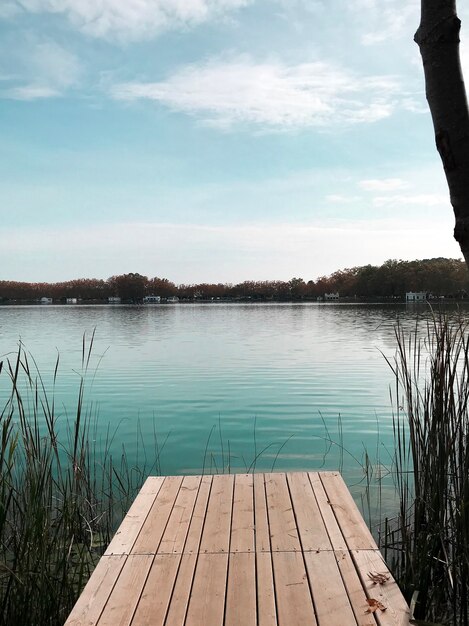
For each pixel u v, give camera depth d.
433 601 2.75
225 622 2.00
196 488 3.45
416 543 2.78
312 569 2.37
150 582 2.29
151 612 2.07
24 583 2.34
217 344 17.89
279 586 2.24
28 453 2.52
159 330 25.31
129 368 12.26
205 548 2.60
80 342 18.94
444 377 2.86
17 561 2.38
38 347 17.22
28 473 2.58
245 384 9.98
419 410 3.14
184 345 17.66
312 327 26.17
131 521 2.93
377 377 10.49
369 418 7.24
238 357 14.12
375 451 5.74
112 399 8.79
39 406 8.28
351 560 2.44
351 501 3.14
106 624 2.00
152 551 2.57
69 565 2.85
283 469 5.24
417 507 2.85
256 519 2.92
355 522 2.85
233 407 8.09
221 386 9.83
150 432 6.76
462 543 2.53
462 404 2.73
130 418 7.50
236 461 5.56
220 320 35.03
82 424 7.14
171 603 2.13
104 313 51.25
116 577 2.33
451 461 2.81
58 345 17.84
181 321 34.19
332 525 2.82
